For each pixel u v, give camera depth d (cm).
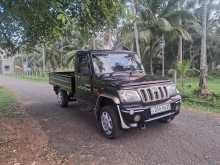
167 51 3161
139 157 480
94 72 653
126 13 537
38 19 527
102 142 572
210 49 3475
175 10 2209
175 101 610
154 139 578
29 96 1398
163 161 459
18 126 718
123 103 538
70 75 890
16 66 6359
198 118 764
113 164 454
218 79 3125
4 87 2072
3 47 806
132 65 725
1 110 966
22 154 505
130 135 611
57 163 463
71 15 522
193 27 2750
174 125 684
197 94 1213
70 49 3300
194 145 534
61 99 983
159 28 2231
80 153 510
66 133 647
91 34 609
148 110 551
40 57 4216
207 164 443
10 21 592
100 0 498
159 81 593
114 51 726
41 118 821
